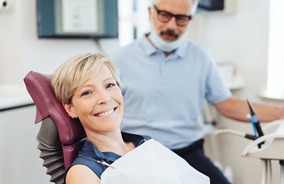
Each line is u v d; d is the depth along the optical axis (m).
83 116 1.28
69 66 1.28
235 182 2.67
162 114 1.90
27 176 1.91
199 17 2.79
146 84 1.87
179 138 1.93
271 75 2.46
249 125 2.52
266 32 2.41
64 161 1.34
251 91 2.53
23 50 2.16
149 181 1.23
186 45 1.96
